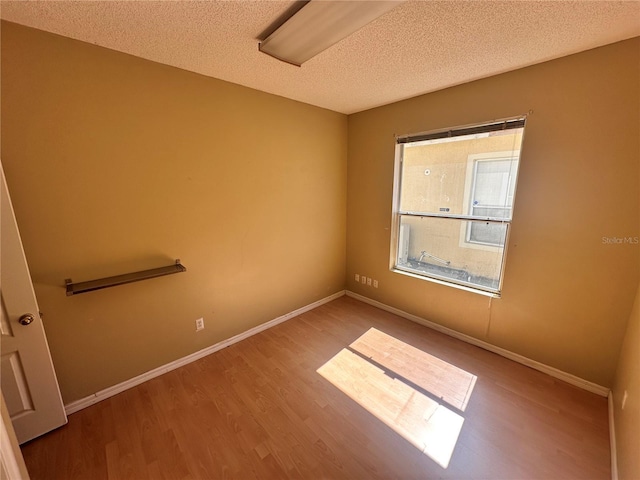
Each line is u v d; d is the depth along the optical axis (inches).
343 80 90.4
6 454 38.8
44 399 65.7
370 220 133.6
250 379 86.8
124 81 71.8
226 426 69.8
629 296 72.6
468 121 94.0
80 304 72.3
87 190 69.7
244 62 77.0
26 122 60.6
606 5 52.2
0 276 57.4
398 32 61.9
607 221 73.5
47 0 49.9
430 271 117.2
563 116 76.2
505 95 85.0
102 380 78.1
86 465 60.2
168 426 69.8
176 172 83.8
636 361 56.7
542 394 79.7
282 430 68.7
